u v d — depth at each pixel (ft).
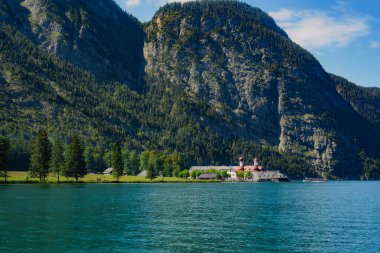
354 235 277.44
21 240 241.55
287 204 479.82
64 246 229.66
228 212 386.32
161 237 258.57
